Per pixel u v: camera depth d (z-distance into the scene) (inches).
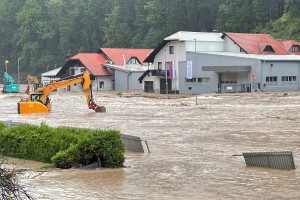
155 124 2608.3
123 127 2493.8
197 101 4042.8
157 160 1529.3
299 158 1534.2
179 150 1740.9
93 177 1274.6
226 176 1272.1
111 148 1414.9
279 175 1280.8
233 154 1632.6
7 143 1601.9
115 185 1177.4
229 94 4635.8
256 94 4468.5
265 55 5482.3
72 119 2987.2
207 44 5846.5
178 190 1117.7
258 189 1123.3
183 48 5674.2
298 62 5255.9
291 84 5211.6
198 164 1449.3
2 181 759.7
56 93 5984.3
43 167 1408.7
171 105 3806.6
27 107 3516.2
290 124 2466.8
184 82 5551.2
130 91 6171.3
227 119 2763.3
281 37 7239.2
